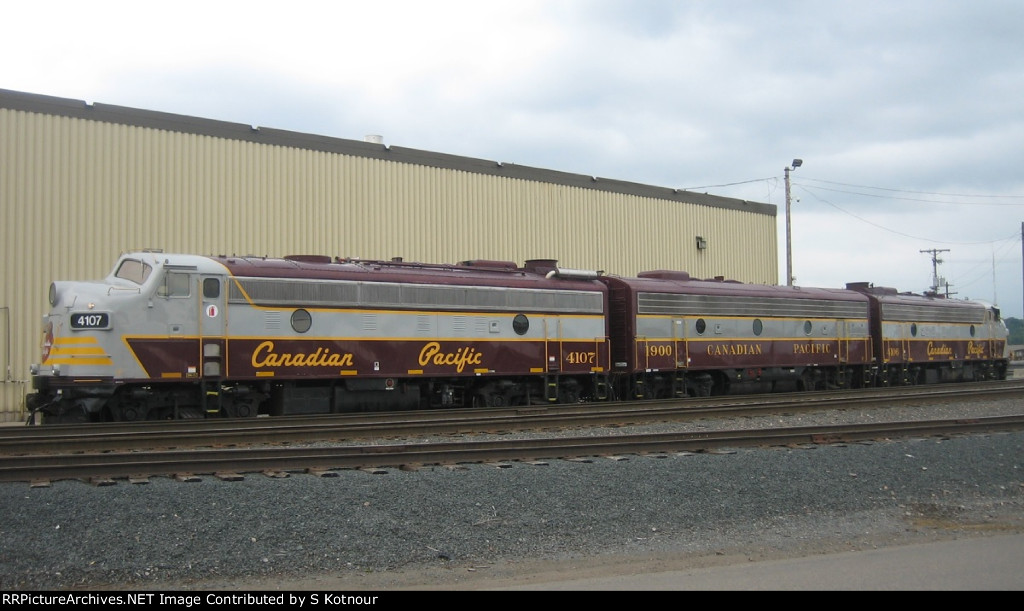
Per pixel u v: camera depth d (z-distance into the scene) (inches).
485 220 1294.3
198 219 1038.4
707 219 1627.7
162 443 590.2
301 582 306.8
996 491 495.2
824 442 638.5
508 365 968.9
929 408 985.5
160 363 756.6
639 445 574.6
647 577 313.3
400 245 1198.9
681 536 379.6
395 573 319.9
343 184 1152.2
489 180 1305.4
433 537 355.3
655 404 983.6
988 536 390.6
